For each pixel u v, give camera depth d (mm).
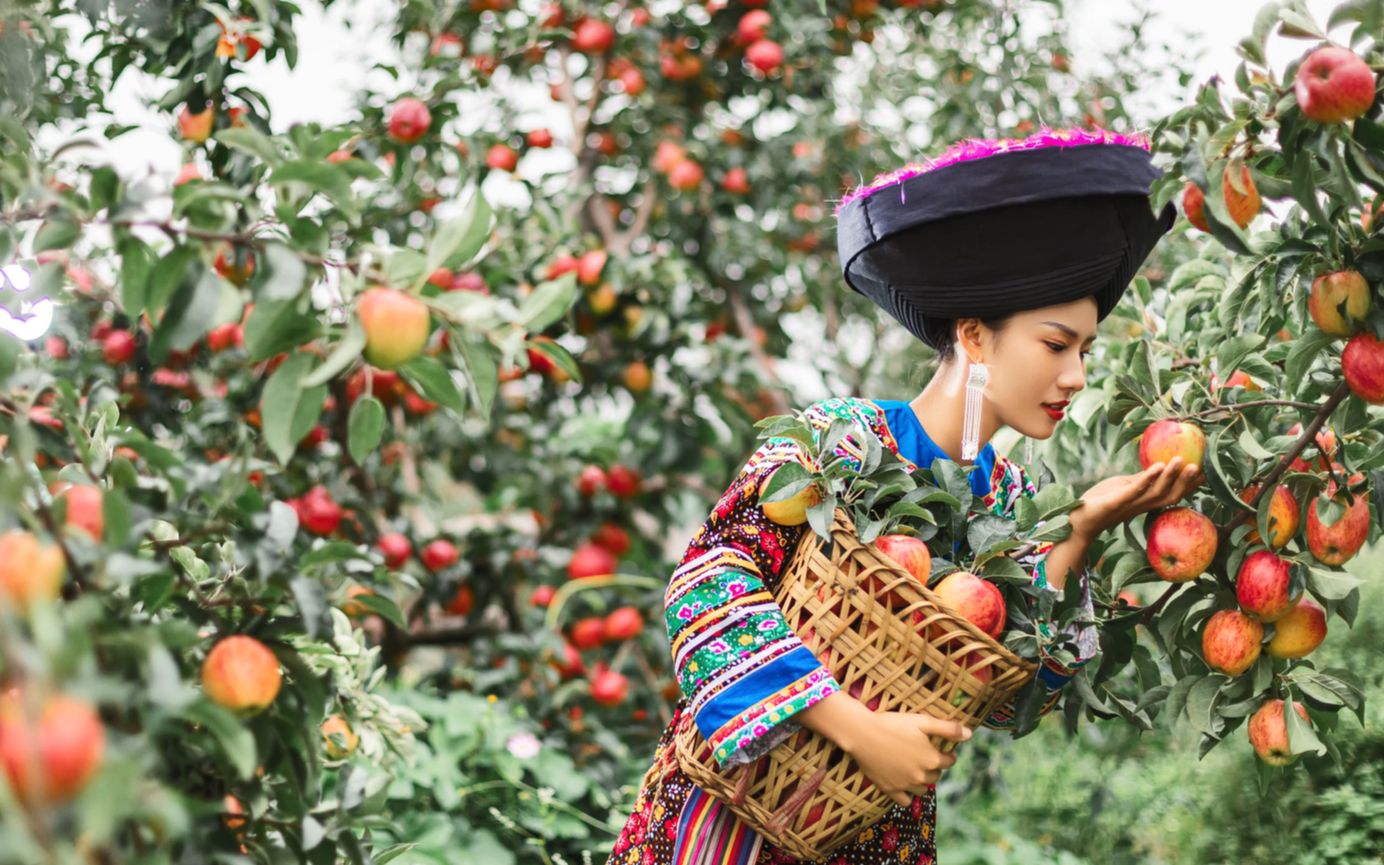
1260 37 1419
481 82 2623
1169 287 2094
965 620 1400
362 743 1872
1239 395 1689
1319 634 1667
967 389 1555
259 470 1160
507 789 2994
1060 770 3898
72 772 792
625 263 3482
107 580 1053
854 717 1396
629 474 3756
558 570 3705
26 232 1373
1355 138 1392
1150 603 1788
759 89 4102
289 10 1993
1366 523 1646
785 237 4273
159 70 1995
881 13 4043
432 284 1212
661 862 1576
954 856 3355
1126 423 1741
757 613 1453
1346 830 3051
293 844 1247
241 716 1135
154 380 3123
